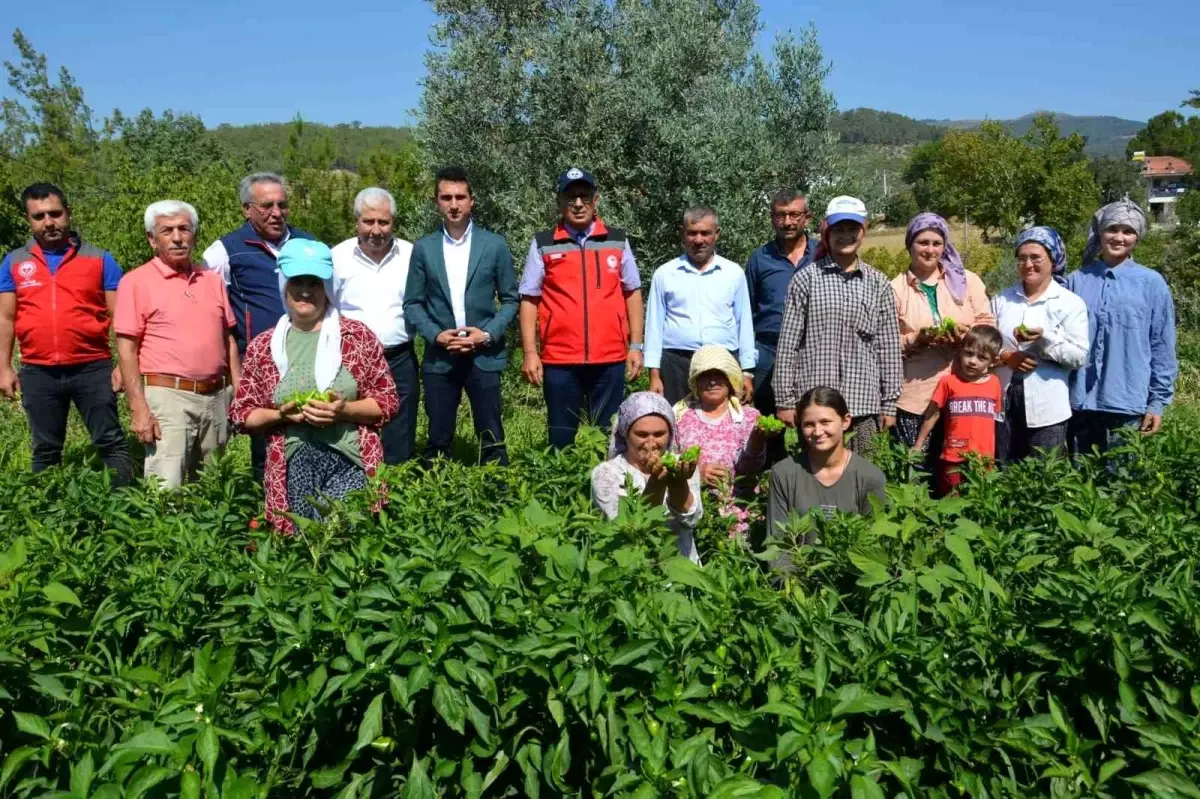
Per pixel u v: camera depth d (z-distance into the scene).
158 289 5.91
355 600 2.86
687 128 12.20
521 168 13.34
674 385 6.73
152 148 41.03
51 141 32.62
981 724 2.67
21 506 4.50
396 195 19.39
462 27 14.16
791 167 12.95
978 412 5.83
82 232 18.22
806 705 2.47
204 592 3.50
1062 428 6.16
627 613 2.65
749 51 13.50
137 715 2.70
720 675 2.76
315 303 4.67
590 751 2.74
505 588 2.89
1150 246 26.97
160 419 6.00
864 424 5.79
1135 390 6.16
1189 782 2.34
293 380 4.66
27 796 2.38
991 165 41.41
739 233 12.02
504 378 11.70
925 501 4.01
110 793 2.16
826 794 2.14
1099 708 2.81
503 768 2.59
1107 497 4.34
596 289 6.65
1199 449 4.77
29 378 6.69
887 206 13.98
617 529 3.49
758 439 5.45
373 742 2.71
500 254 6.64
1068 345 5.99
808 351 5.79
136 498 4.55
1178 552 3.55
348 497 4.34
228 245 6.42
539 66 13.12
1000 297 6.35
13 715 2.61
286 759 2.75
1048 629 2.95
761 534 5.37
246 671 2.98
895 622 2.89
